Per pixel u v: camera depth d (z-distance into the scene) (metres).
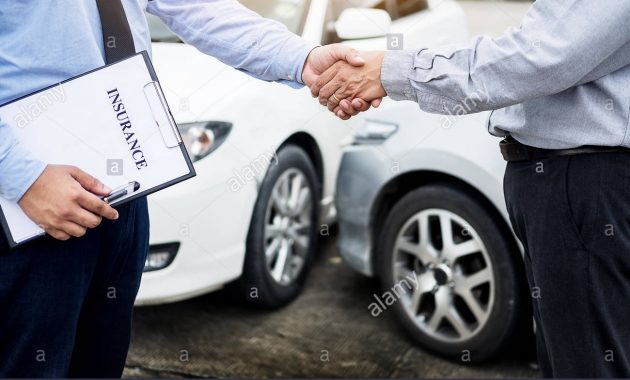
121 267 2.00
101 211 1.75
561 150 1.80
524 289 3.05
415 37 4.79
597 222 1.78
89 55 1.78
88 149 1.77
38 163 1.71
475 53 1.83
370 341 3.50
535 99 1.82
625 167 1.74
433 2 5.18
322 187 4.07
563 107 1.78
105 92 1.76
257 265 3.55
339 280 4.09
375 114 3.48
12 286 1.80
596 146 1.75
